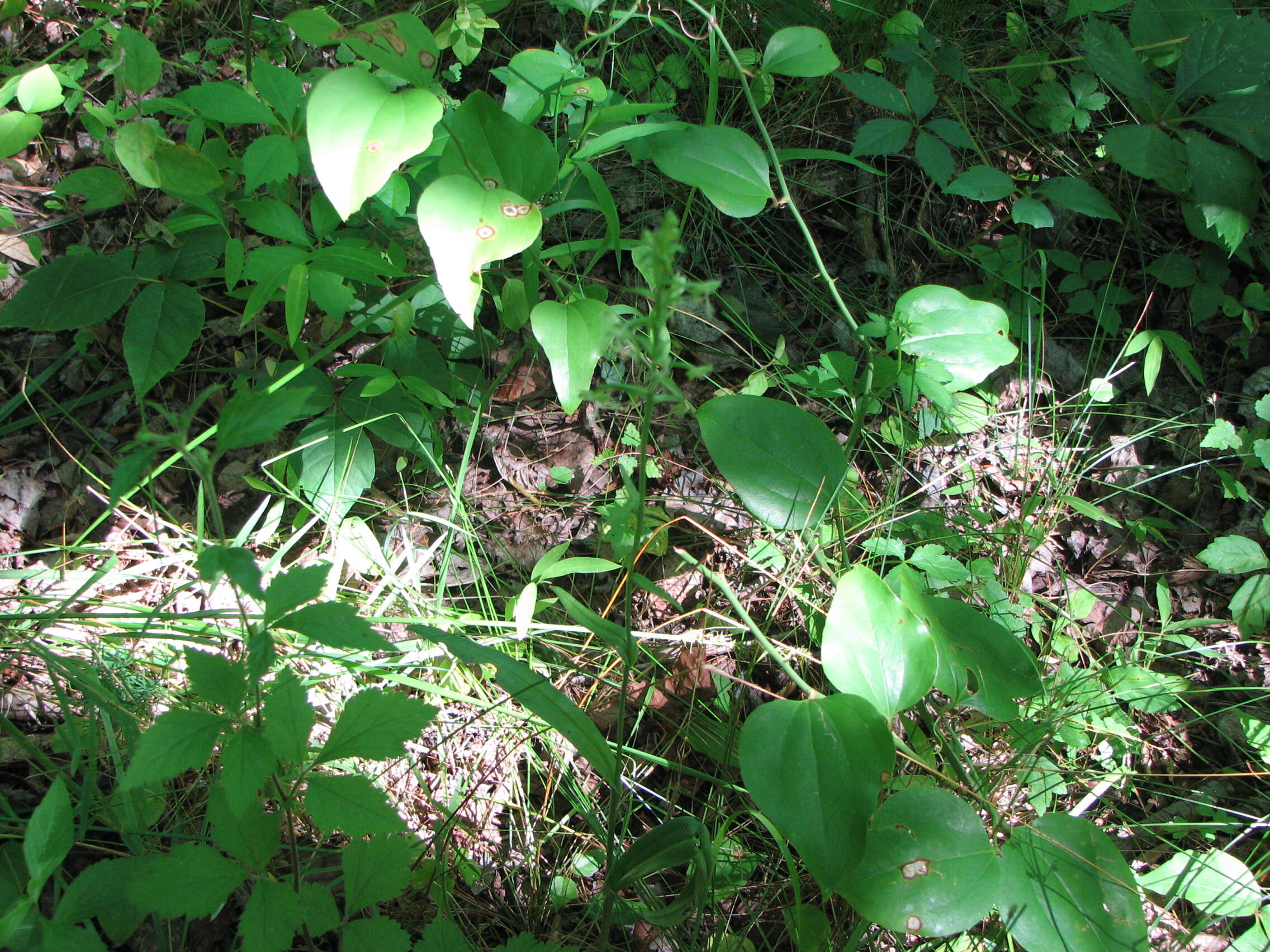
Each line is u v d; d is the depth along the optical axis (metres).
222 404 2.19
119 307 1.87
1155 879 1.65
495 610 2.00
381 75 2.19
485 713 1.74
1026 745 1.78
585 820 1.68
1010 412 2.42
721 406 1.60
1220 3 2.59
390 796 1.69
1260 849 1.77
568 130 2.16
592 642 1.95
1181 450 2.40
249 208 1.84
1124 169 2.64
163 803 1.53
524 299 1.93
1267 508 2.31
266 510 2.09
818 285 2.54
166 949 1.40
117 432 2.14
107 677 1.67
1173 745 1.96
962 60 2.59
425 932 1.26
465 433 2.27
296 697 1.10
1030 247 2.66
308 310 2.32
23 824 1.48
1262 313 2.59
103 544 1.97
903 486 2.30
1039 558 2.24
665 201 2.58
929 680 1.44
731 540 2.14
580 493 2.22
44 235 2.33
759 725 1.34
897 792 1.41
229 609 1.89
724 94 2.74
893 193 2.71
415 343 2.08
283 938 1.06
